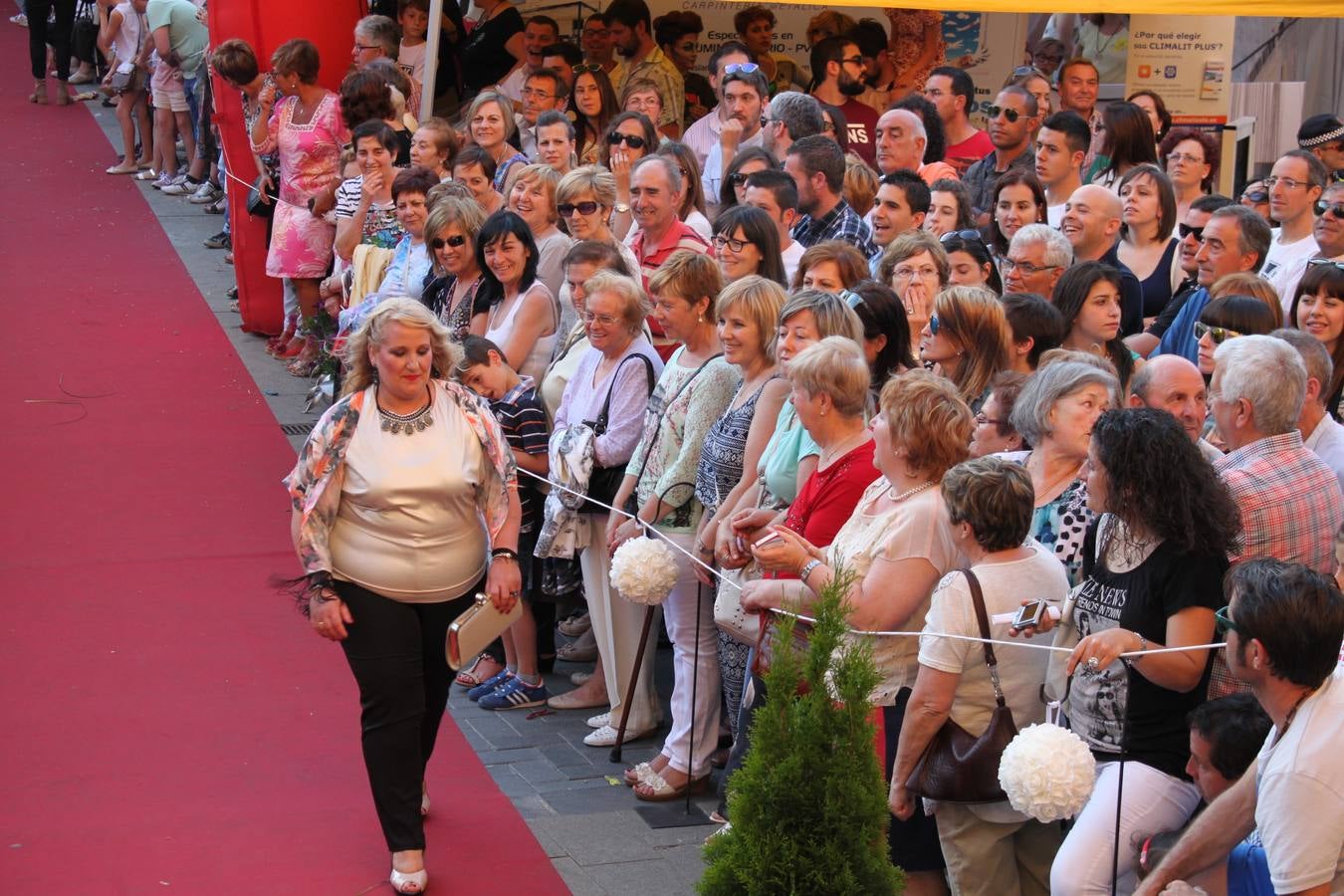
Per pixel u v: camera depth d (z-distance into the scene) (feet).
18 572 29.17
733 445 20.76
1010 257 24.04
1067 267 23.73
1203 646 14.21
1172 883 13.66
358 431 18.97
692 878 19.30
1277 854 12.62
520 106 41.70
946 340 19.72
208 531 31.53
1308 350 18.21
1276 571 12.84
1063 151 30.17
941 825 16.30
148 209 55.77
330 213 40.42
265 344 43.65
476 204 27.86
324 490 18.79
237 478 34.42
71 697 24.35
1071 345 21.42
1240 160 42.73
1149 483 14.52
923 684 15.70
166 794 21.42
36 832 20.22
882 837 14.25
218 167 55.93
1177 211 29.27
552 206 28.53
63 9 67.10
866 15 42.93
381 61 37.50
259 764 22.47
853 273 22.02
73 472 34.27
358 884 19.19
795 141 28.09
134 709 24.04
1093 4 32.30
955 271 23.88
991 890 16.24
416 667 19.11
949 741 15.76
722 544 19.72
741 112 33.01
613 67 40.65
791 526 18.60
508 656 25.67
